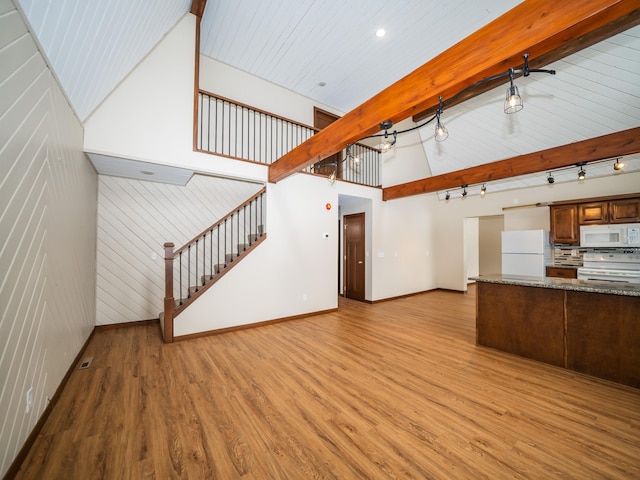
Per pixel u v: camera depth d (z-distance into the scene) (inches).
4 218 55.7
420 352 125.7
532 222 231.8
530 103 166.2
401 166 259.3
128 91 121.2
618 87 137.4
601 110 150.0
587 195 202.7
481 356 121.3
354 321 178.1
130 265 164.1
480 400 86.2
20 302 62.0
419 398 87.2
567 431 71.4
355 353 124.2
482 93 173.5
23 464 59.8
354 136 105.6
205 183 186.4
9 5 54.7
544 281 119.6
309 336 147.7
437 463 60.7
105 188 156.9
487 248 361.4
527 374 104.1
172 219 176.4
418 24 143.0
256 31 152.8
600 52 128.8
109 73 104.3
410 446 66.0
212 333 148.8
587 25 56.0
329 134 117.0
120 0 80.8
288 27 149.2
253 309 163.8
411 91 85.1
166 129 130.7
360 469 59.1
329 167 247.4
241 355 121.2
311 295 191.3
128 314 163.5
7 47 55.4
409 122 253.9
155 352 124.1
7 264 56.7
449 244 293.7
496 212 257.6
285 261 178.2
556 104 159.6
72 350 104.6
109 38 89.0
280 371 105.9
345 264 264.8
